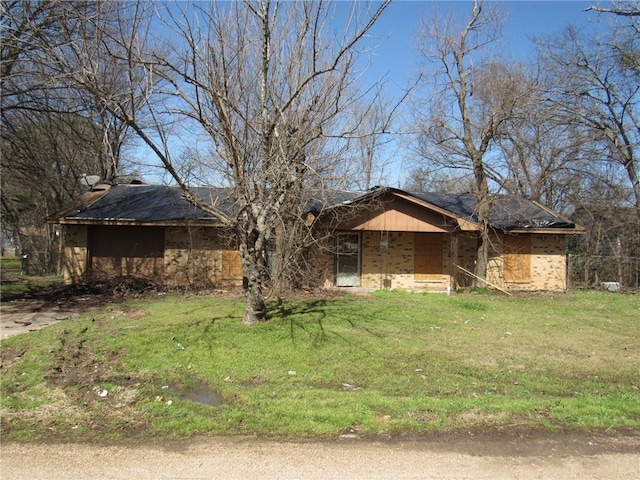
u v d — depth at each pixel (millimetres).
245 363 7398
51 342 8477
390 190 16344
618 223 22000
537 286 18906
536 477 3822
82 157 23234
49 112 14914
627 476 3850
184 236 17156
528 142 26203
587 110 21281
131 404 5551
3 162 17000
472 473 3869
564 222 18625
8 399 5648
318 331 9234
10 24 11820
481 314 12156
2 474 3814
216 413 5172
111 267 17094
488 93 17906
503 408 5297
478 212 18062
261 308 9883
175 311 11602
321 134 8711
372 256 17906
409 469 3914
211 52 8328
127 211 17047
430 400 5621
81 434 4621
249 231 9516
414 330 9867
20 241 26953
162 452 4203
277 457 4105
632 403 5531
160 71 8055
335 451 4219
